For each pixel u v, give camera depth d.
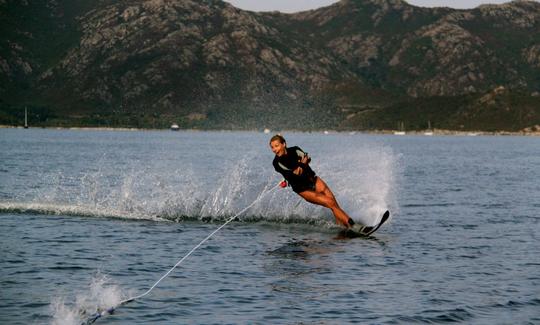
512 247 17.47
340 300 12.13
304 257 15.98
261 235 19.23
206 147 125.12
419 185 39.53
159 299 12.07
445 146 163.62
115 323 10.73
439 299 12.23
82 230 19.41
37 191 31.97
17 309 11.33
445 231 20.34
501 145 181.25
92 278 13.53
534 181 44.44
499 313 11.45
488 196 32.50
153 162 65.94
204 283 13.26
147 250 16.58
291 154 19.55
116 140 179.38
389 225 21.59
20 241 17.39
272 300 12.10
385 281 13.56
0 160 64.12
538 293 12.70
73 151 94.88
